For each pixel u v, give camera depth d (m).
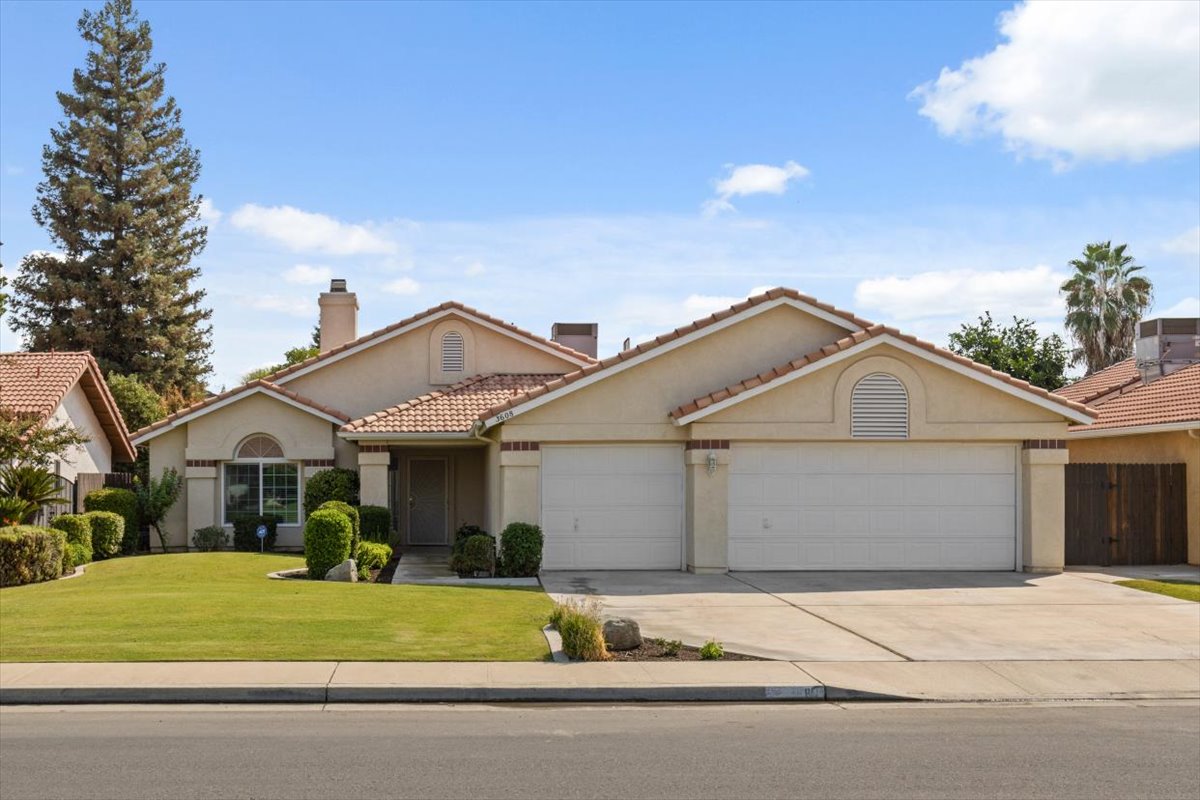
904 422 20.08
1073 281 43.25
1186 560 22.17
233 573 19.47
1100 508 22.00
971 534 20.42
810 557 20.19
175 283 48.66
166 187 49.16
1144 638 13.95
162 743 8.88
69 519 21.94
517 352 28.62
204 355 50.09
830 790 7.63
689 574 19.75
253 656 11.94
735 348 20.69
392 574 20.70
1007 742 9.17
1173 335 27.16
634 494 20.42
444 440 24.28
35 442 22.84
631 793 7.52
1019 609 16.06
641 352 20.20
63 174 47.78
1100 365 42.75
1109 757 8.66
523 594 16.84
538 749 8.77
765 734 9.41
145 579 18.78
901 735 9.42
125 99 48.78
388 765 8.20
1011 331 48.03
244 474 26.83
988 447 20.48
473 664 11.88
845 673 11.79
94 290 46.00
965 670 12.10
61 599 15.80
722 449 19.95
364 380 28.47
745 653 12.76
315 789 7.55
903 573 19.98
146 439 26.83
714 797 7.45
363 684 10.82
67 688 10.54
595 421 20.22
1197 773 8.18
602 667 11.88
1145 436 24.12
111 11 49.19
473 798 7.36
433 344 28.45
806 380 19.95
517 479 20.06
